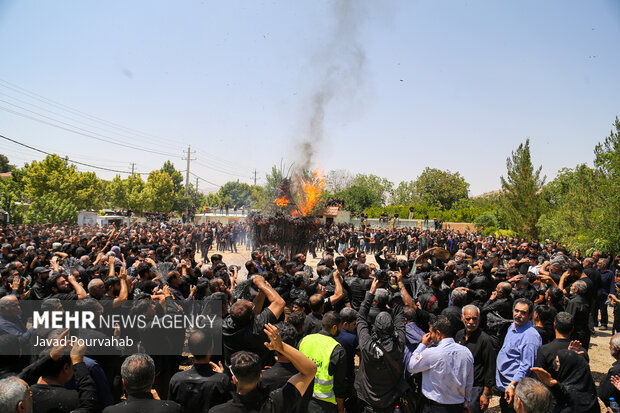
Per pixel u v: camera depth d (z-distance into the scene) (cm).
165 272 791
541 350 459
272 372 396
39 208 3616
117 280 634
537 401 297
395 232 3147
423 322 585
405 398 488
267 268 923
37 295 768
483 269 810
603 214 1914
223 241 2883
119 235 1880
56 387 342
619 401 419
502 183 3284
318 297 559
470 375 438
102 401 385
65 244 1184
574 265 823
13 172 4781
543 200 3128
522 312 500
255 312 451
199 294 695
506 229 3838
